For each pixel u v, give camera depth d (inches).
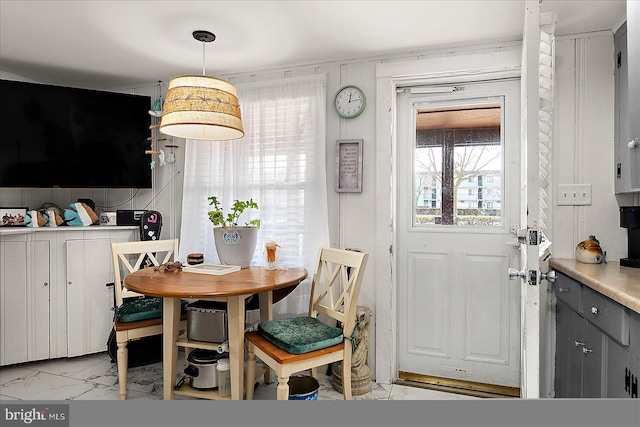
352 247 106.2
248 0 76.9
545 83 70.9
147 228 118.6
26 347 107.7
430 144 105.0
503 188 98.3
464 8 79.0
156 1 77.6
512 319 96.9
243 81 117.8
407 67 100.0
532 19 52.8
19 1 77.6
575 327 73.4
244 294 75.5
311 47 98.7
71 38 94.6
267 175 112.4
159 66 113.3
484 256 99.6
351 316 79.7
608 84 86.3
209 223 118.5
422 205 105.7
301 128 109.0
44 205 123.5
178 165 126.8
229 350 80.0
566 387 79.0
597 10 78.0
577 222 87.7
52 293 110.6
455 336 101.7
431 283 103.9
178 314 86.5
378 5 78.2
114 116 122.6
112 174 122.2
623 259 77.4
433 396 94.9
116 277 99.7
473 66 95.1
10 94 112.0
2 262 105.3
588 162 87.2
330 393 95.3
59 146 116.8
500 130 99.0
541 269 87.4
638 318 49.7
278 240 110.4
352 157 105.9
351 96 105.5
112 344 108.6
